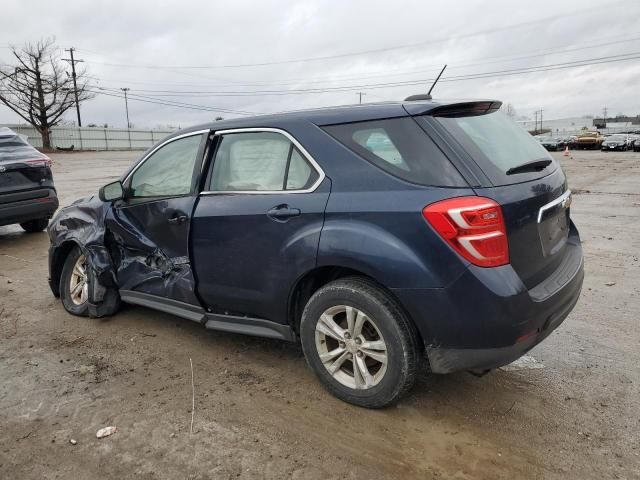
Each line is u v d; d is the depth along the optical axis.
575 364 3.66
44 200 7.96
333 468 2.60
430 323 2.74
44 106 49.88
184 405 3.20
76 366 3.74
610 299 4.95
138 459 2.69
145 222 4.11
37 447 2.80
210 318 3.79
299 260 3.11
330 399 3.23
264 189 3.36
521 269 2.78
